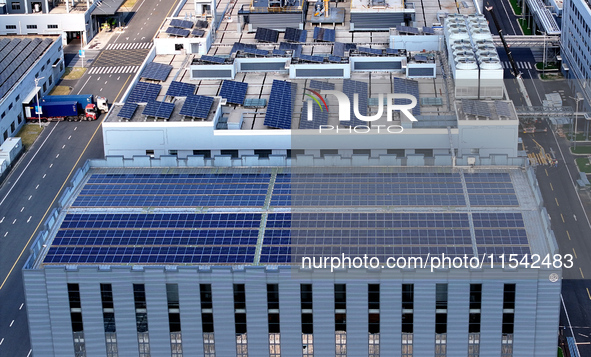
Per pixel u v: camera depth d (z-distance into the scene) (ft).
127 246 515.09
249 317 492.95
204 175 578.25
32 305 498.28
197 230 525.75
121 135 629.51
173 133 627.46
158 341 501.97
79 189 567.18
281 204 545.85
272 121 642.22
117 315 497.46
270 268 488.02
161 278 485.97
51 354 508.53
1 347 610.65
